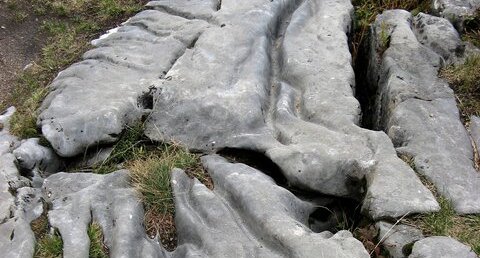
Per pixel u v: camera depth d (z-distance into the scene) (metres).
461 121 4.89
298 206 4.18
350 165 4.30
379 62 5.79
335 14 6.16
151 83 5.17
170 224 4.11
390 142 4.44
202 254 3.69
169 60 5.55
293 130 4.70
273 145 4.56
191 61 5.43
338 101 4.91
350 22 6.29
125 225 3.87
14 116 5.30
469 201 4.07
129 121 4.95
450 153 4.48
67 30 6.93
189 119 4.90
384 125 5.12
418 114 4.83
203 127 4.84
